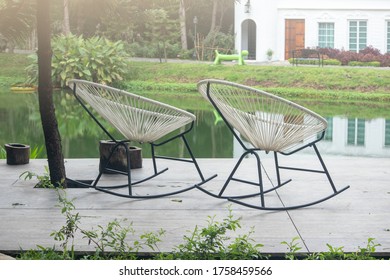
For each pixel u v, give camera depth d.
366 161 7.16
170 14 30.28
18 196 5.42
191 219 4.80
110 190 5.70
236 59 25.53
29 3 6.41
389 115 16.55
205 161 7.13
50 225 4.61
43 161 7.02
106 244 3.97
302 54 26.47
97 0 6.53
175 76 24.55
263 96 5.11
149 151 10.49
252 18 27.73
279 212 5.02
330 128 13.89
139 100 5.44
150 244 4.09
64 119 14.83
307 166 6.86
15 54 27.19
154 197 5.43
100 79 23.16
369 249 3.97
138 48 28.44
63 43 23.28
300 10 27.72
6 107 17.12
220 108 5.22
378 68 24.66
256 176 6.34
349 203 5.30
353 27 27.70
